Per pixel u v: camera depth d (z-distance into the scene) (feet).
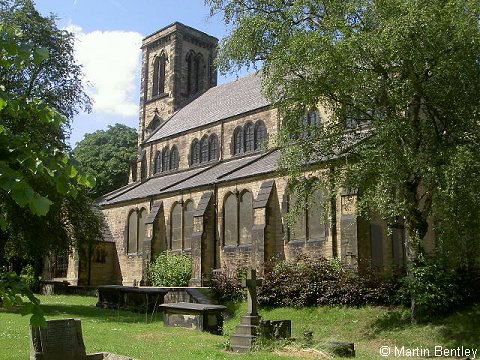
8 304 16.44
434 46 60.23
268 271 96.99
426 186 65.10
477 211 60.64
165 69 208.95
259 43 75.51
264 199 112.98
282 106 75.15
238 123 150.61
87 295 135.74
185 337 63.82
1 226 16.25
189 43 209.15
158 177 176.65
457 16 60.70
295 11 71.00
